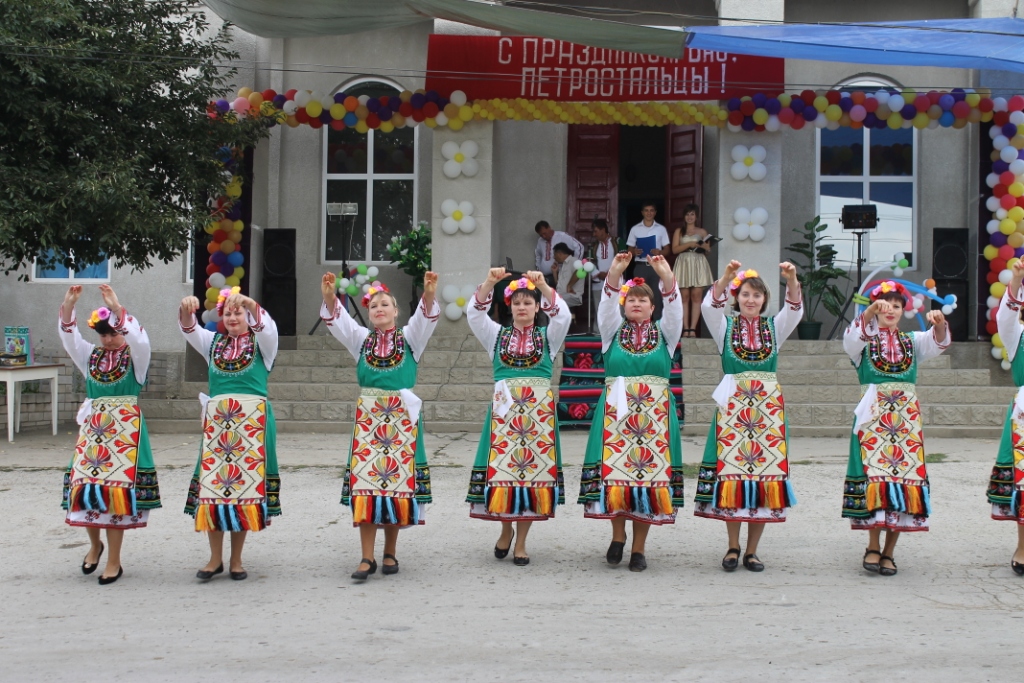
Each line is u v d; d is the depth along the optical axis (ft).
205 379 41.16
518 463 18.13
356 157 48.37
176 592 16.85
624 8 46.85
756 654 13.67
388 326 17.90
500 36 41.27
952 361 41.09
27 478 26.94
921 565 18.44
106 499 17.07
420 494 17.74
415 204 48.16
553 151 48.08
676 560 18.93
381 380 17.66
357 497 17.22
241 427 17.15
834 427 34.45
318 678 12.84
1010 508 17.78
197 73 41.96
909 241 46.65
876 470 17.54
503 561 18.85
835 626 14.90
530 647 14.01
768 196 41.81
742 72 40.73
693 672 12.98
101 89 33.04
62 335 17.51
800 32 33.24
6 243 30.60
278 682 12.71
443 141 42.22
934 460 29.07
